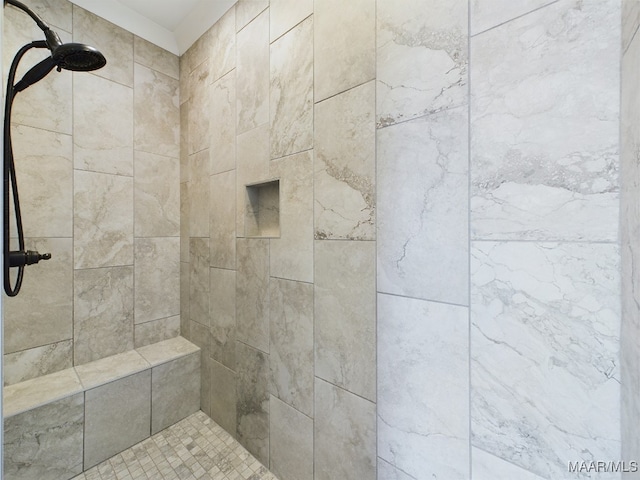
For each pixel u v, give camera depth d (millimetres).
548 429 585
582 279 547
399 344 792
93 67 831
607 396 527
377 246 830
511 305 621
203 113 1512
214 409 1461
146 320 1579
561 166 561
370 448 854
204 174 1510
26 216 1199
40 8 1213
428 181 730
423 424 750
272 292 1144
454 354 698
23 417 1047
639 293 433
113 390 1260
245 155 1258
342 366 915
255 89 1201
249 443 1262
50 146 1255
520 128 602
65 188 1301
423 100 734
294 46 1040
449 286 702
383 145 812
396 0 777
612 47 510
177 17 1496
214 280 1445
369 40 833
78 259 1346
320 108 960
